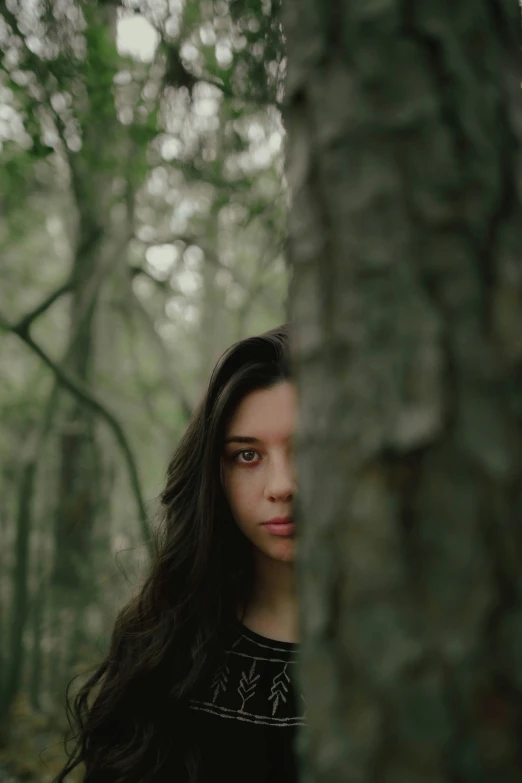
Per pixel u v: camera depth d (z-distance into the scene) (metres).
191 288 5.39
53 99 2.29
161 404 6.70
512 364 0.49
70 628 4.44
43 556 4.78
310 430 0.55
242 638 1.27
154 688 1.29
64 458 5.16
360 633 0.51
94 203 3.82
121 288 4.77
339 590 0.52
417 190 0.51
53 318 6.95
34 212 5.07
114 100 2.32
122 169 2.91
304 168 0.55
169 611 1.31
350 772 0.51
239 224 2.85
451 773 0.48
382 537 0.50
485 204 0.51
